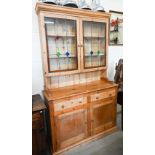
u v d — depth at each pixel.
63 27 1.84
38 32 1.80
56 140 1.70
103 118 2.06
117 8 2.45
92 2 2.13
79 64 1.88
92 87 1.99
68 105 1.70
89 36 2.05
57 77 2.00
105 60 2.15
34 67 1.87
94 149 1.85
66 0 1.67
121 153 1.76
